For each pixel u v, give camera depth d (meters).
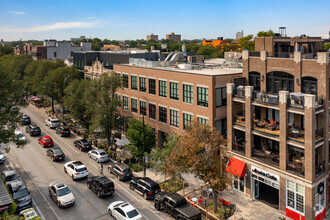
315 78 27.73
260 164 30.25
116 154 43.06
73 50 125.12
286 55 35.38
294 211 27.53
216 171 27.09
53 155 42.34
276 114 32.41
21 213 26.59
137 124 39.69
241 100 31.98
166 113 43.81
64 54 122.88
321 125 27.44
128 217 25.86
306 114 25.77
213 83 35.50
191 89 38.84
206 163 26.97
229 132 33.47
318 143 26.56
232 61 46.75
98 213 28.73
